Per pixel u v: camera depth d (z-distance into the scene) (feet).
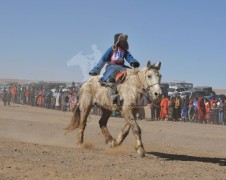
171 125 80.33
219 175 28.71
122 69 37.93
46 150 35.53
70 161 30.86
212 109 92.38
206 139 55.88
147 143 49.88
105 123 42.29
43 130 57.67
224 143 52.70
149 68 35.58
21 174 25.59
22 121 67.05
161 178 26.71
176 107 96.94
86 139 51.19
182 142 52.39
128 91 36.35
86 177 25.63
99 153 36.32
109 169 28.60
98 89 40.65
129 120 36.19
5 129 57.47
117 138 39.65
